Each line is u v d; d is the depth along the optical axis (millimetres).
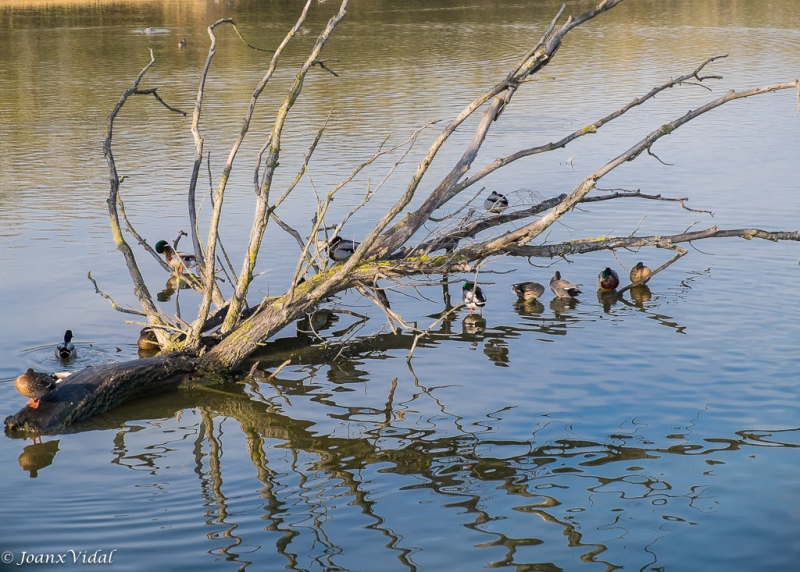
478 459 11219
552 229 20875
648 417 12195
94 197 23891
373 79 42031
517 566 8906
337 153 28109
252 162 27453
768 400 12562
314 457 11469
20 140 30688
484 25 64062
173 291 17797
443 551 9188
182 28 62719
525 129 31047
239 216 22250
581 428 11969
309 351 15352
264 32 60000
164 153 28766
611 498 10164
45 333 15484
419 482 10711
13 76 43875
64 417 12648
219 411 13141
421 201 22859
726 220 20891
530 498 10234
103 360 14516
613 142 29109
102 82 41969
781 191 23016
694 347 14531
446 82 40750
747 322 15523
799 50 48469
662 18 67938
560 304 17031
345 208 22547
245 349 14352
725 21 65000
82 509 10156
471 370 14102
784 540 9219
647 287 17547
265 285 17719
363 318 16828
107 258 19391
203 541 9453
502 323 16172
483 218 16141
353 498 10367
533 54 14117
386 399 13195
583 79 41594
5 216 22172
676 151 27812
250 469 11180
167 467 11266
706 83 39562
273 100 37281
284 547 9328
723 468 10750
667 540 9289
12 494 10516
